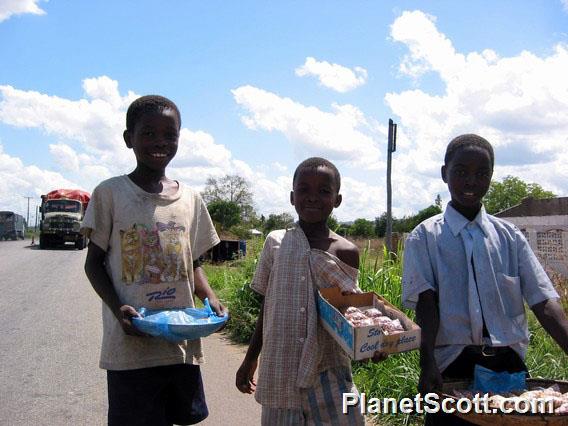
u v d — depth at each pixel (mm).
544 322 2398
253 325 7051
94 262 2496
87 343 7230
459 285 2457
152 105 2553
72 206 30031
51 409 4746
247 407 4672
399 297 5859
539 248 15578
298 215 2684
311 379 2400
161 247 2543
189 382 2607
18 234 51250
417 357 4773
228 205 41656
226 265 13984
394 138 13445
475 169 2451
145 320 2283
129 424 2412
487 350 2379
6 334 7797
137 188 2561
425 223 2617
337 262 2535
